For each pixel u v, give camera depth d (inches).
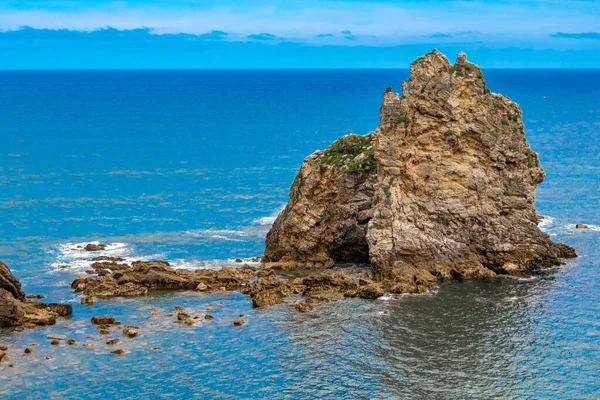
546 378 2516.0
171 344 2770.7
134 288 3309.5
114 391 2440.9
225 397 2416.3
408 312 3058.6
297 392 2445.9
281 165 7111.2
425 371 2576.3
